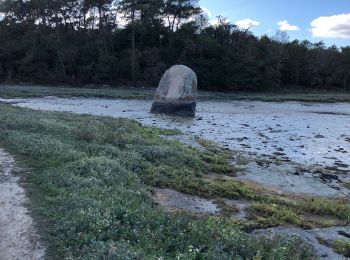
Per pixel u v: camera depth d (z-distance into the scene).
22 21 73.25
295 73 78.94
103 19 73.06
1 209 8.56
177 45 71.25
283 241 7.57
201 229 7.56
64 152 12.66
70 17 74.81
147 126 22.89
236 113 35.44
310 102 54.12
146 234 7.25
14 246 7.05
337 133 24.81
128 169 12.16
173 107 29.62
